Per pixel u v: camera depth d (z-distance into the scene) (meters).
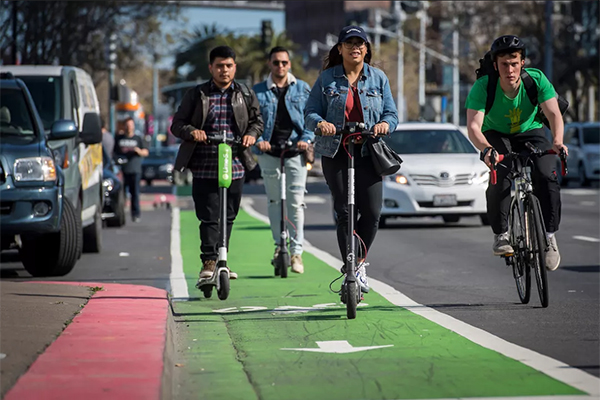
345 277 12.38
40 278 17.66
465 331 11.40
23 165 16.84
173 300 14.44
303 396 8.47
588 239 23.59
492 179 12.54
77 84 21.17
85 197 20.41
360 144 12.26
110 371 8.27
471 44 91.25
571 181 64.06
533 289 15.18
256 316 12.82
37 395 7.46
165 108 129.75
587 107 97.44
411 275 17.34
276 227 17.27
